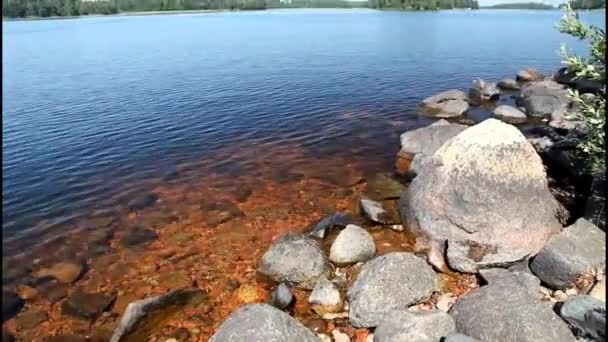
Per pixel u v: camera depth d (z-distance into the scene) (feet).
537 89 85.92
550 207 37.19
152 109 87.71
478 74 123.34
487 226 35.40
